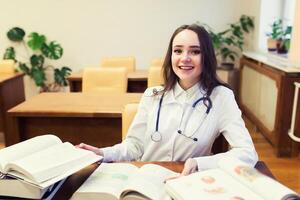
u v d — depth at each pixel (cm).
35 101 216
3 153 94
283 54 349
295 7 283
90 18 457
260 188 76
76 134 204
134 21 457
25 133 203
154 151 131
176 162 115
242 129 122
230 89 133
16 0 450
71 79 325
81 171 101
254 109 369
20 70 457
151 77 270
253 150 115
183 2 449
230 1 446
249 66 386
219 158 107
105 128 203
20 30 456
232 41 445
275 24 368
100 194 87
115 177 97
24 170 85
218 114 126
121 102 212
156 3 450
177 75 129
